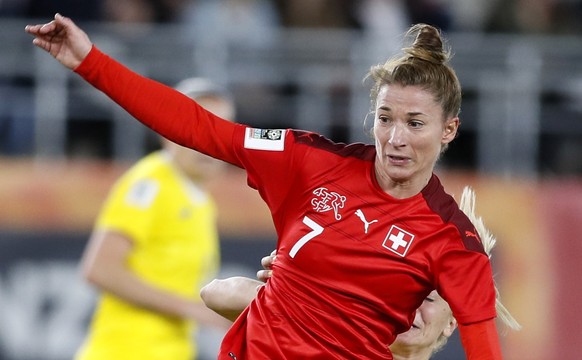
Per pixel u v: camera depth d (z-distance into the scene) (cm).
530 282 2962
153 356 2203
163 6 3306
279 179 1353
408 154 1295
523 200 2989
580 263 2972
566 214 2986
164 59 3067
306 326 1324
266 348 1335
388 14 3356
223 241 2867
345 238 1319
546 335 2952
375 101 1340
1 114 3062
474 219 1451
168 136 1349
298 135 1363
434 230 1316
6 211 2852
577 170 3164
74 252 2853
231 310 1468
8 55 3073
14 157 3038
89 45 1314
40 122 3075
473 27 3384
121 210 2214
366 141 3066
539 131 3172
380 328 1329
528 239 2977
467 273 1312
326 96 3117
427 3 3397
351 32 3328
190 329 2283
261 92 3108
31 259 2839
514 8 3384
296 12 3328
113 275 2172
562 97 3173
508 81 3144
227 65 3095
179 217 2252
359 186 1333
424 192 1332
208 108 2223
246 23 3297
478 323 1306
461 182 3003
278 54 3114
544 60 3155
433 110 1298
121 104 1338
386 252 1312
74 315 2820
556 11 3412
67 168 2905
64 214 2864
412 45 1342
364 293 1317
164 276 2247
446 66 1324
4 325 2806
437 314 1434
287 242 1347
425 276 1318
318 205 1334
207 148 1356
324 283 1323
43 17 3198
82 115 3094
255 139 1355
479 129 3141
